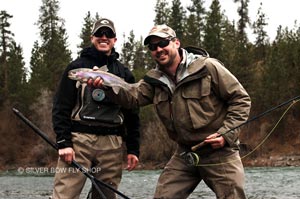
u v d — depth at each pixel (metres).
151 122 47.69
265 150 48.47
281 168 39.25
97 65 5.62
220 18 59.28
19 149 56.88
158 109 5.39
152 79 5.33
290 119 50.72
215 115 5.18
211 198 13.94
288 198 14.72
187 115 5.13
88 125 5.50
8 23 67.06
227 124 5.12
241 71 55.62
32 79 62.53
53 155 55.03
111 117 5.55
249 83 55.06
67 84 5.47
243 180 5.32
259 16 75.56
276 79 52.34
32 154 55.81
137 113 5.95
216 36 58.31
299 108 50.72
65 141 5.41
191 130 5.18
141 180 24.78
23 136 58.12
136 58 80.19
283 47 55.41
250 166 45.66
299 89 51.47
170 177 5.55
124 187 19.69
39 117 57.69
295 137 49.34
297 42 55.94
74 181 5.45
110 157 5.61
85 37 67.94
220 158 5.25
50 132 56.31
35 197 15.66
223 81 5.11
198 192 15.56
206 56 5.30
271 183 21.11
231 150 5.29
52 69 64.75
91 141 5.48
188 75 5.08
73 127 5.53
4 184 21.80
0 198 15.45
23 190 18.28
